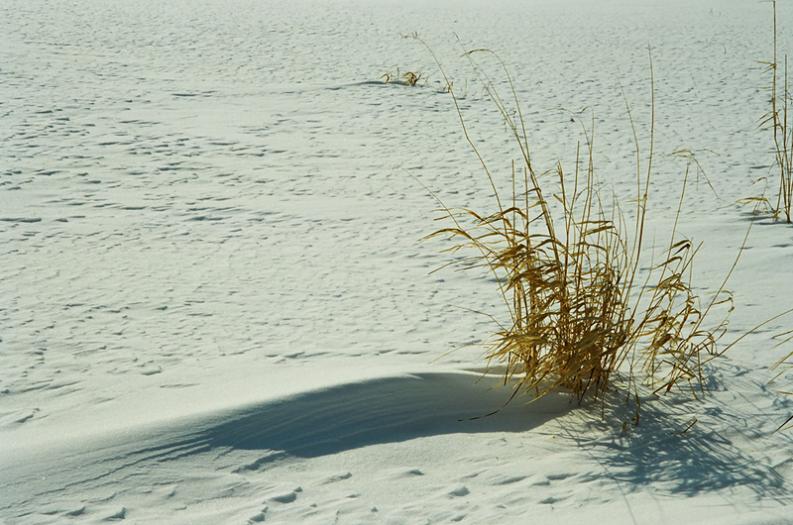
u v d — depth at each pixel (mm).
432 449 2613
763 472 2492
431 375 2984
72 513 2172
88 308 3893
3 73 10938
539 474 2488
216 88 10844
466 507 2297
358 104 10180
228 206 5863
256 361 3285
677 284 3229
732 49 15258
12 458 2367
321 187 6488
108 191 6145
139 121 8680
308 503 2281
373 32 17141
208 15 18938
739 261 4695
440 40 16188
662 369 3238
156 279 4348
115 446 2436
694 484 2430
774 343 3498
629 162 7477
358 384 2832
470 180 6812
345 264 4688
